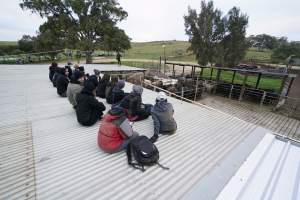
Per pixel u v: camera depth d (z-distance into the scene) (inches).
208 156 125.4
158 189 91.9
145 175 101.7
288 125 390.9
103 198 84.4
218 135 159.9
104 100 240.7
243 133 166.2
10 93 257.0
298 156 133.8
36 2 1043.3
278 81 863.1
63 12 1097.4
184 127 173.2
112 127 112.1
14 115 179.3
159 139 144.6
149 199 85.2
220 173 107.4
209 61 911.7
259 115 450.6
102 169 104.4
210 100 581.0
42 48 1157.7
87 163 109.1
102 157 115.6
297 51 1701.5
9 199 81.4
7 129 149.3
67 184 92.0
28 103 217.2
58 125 159.6
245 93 593.0
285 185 102.7
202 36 877.8
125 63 1020.5
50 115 181.8
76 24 1154.0
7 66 563.5
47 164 106.8
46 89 285.1
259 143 147.7
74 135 142.7
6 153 116.2
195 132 163.6
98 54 1371.8
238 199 89.4
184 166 112.4
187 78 683.4
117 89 207.2
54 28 1110.4
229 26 860.6
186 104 252.2
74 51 1071.6
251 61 1573.6
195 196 88.7
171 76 682.8
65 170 102.4
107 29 1129.4
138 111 170.2
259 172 112.7
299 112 475.8
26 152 118.0
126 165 108.8
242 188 95.8
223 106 518.9
